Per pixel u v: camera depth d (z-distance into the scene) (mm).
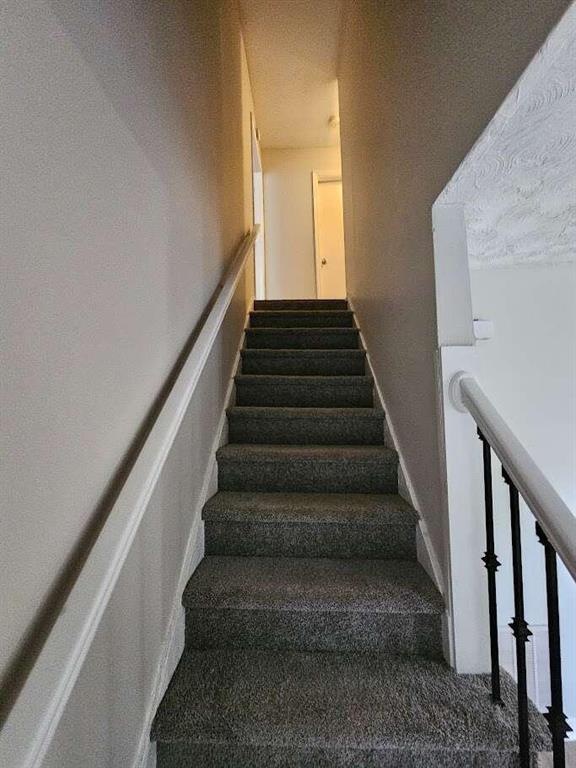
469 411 1123
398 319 1686
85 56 740
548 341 2035
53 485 630
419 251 1380
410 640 1193
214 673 1104
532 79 752
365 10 2225
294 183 4516
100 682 753
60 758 634
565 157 1001
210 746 955
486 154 988
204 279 1646
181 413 983
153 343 1062
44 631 595
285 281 4434
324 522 1438
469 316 1206
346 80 2982
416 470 1466
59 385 648
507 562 1860
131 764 860
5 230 534
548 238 1646
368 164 2236
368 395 2221
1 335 528
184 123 1392
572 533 687
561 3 638
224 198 2148
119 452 852
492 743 921
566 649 1866
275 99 3709
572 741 1547
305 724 947
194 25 1571
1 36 531
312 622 1210
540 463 2018
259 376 2262
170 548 1147
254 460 1716
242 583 1263
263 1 2756
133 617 896
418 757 942
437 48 1172
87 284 736
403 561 1421
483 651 1118
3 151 531
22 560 561
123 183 895
